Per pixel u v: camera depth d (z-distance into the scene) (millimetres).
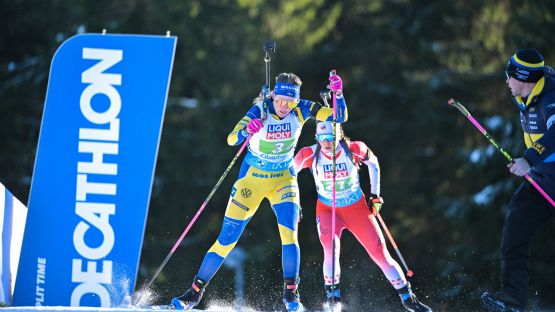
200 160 68375
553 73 20219
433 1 72312
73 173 26625
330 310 22531
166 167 68062
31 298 26328
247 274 62281
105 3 67875
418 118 68000
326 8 74625
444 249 63719
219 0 70625
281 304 41562
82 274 26422
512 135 57844
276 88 21844
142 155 26656
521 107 20844
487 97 68188
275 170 22469
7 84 65812
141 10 68500
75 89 26750
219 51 70188
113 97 26750
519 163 19281
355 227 23109
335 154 22266
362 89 68750
